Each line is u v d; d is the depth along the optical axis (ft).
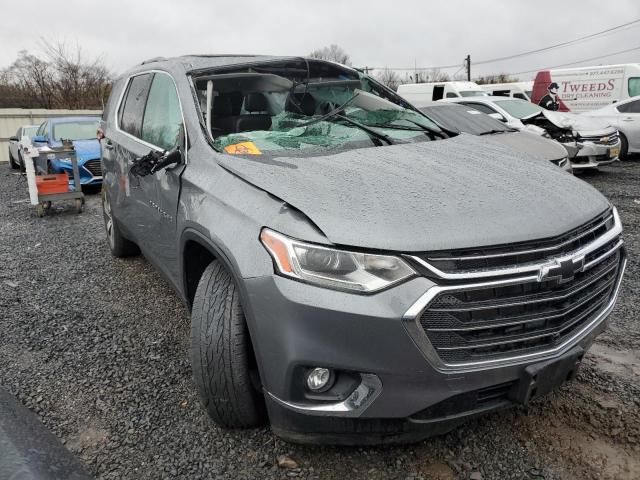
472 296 6.60
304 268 6.75
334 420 6.92
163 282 16.05
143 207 12.21
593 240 7.72
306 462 7.91
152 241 11.87
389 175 8.14
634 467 7.50
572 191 8.35
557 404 9.05
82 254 19.66
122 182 14.20
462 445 8.14
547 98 59.93
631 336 11.44
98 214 27.84
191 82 11.06
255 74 11.39
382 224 6.77
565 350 7.28
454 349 6.65
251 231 7.41
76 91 115.65
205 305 8.06
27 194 36.50
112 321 13.38
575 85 57.41
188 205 9.15
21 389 10.23
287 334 6.78
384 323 6.42
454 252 6.57
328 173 8.16
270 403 7.29
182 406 9.52
